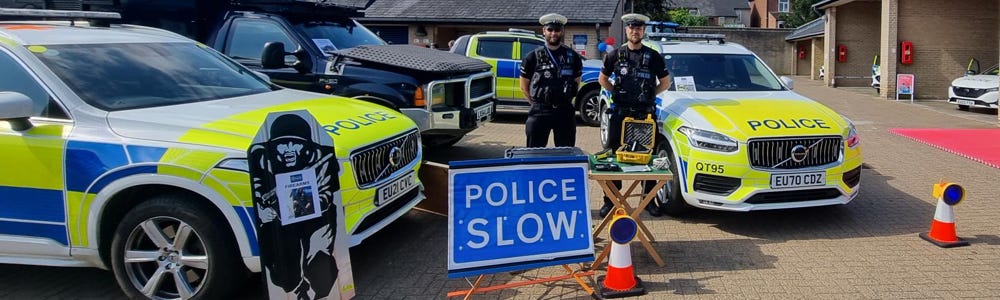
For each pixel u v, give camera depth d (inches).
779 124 212.8
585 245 163.2
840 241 206.5
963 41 763.4
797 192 211.2
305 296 140.9
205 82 188.9
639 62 220.5
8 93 145.2
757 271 180.7
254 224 143.9
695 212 241.4
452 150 367.6
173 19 305.9
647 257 192.4
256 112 165.3
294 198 138.5
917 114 582.2
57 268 188.9
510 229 157.0
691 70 272.5
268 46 261.7
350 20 339.9
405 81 274.5
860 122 518.6
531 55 225.3
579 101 476.4
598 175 175.8
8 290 172.6
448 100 293.6
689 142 217.6
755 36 1529.3
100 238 152.6
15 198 153.7
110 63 173.6
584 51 798.5
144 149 146.5
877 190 274.4
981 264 184.5
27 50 162.6
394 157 181.6
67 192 150.2
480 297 164.9
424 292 169.2
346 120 176.9
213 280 149.3
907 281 172.2
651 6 1364.4
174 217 147.9
